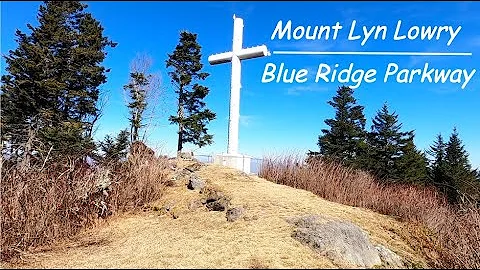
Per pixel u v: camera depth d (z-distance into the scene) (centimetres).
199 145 2192
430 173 2669
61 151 1491
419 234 799
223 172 1029
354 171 1423
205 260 515
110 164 963
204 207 796
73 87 1997
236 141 1177
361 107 2778
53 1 1964
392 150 2616
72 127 1764
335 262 531
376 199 1035
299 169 1111
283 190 920
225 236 615
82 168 911
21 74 1812
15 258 589
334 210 809
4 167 838
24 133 1730
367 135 2798
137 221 789
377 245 636
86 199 816
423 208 1016
